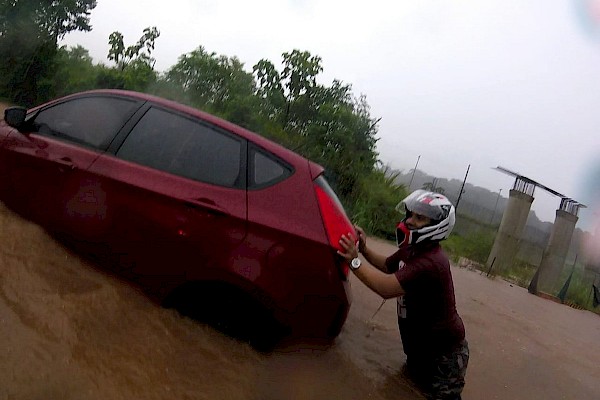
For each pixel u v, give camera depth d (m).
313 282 2.67
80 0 17.77
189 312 2.77
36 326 2.19
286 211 2.74
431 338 2.93
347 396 2.61
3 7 15.95
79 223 2.98
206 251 2.69
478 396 3.36
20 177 3.27
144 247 2.81
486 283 11.13
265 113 16.83
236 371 2.45
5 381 1.81
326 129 15.24
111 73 17.34
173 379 2.23
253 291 2.61
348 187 14.13
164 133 3.06
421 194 2.87
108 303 2.58
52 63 16.84
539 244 26.25
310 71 17.16
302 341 2.85
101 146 3.11
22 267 2.62
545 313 8.80
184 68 17.53
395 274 2.80
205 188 2.82
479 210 41.25
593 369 4.97
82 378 1.99
